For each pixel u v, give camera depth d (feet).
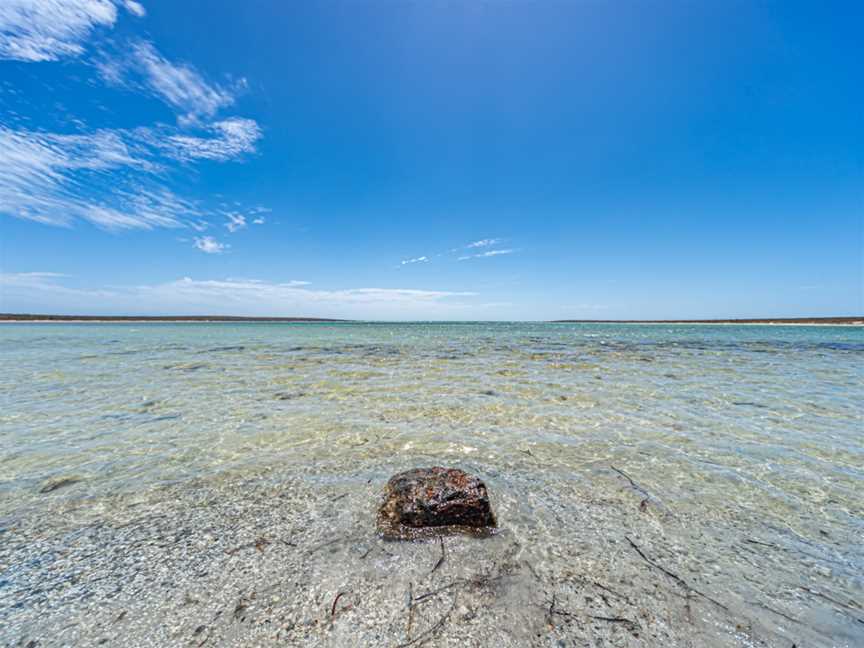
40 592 8.94
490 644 7.46
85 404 28.48
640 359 56.29
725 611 8.38
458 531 11.35
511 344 85.92
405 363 51.78
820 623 8.06
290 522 12.12
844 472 16.24
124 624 7.98
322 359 56.39
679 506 13.26
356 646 7.41
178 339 101.65
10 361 53.06
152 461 17.60
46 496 14.11
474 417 24.99
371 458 17.99
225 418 24.80
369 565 9.86
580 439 20.71
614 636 7.65
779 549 10.80
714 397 30.73
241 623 7.97
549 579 9.35
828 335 130.93
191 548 10.73
